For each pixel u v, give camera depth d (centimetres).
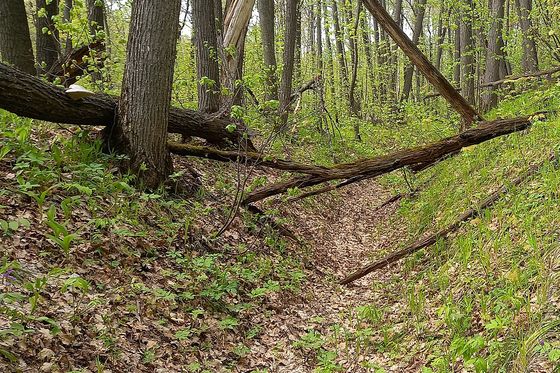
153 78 642
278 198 854
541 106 999
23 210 475
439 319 478
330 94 2433
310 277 707
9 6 885
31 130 660
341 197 1266
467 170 917
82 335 369
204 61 1036
